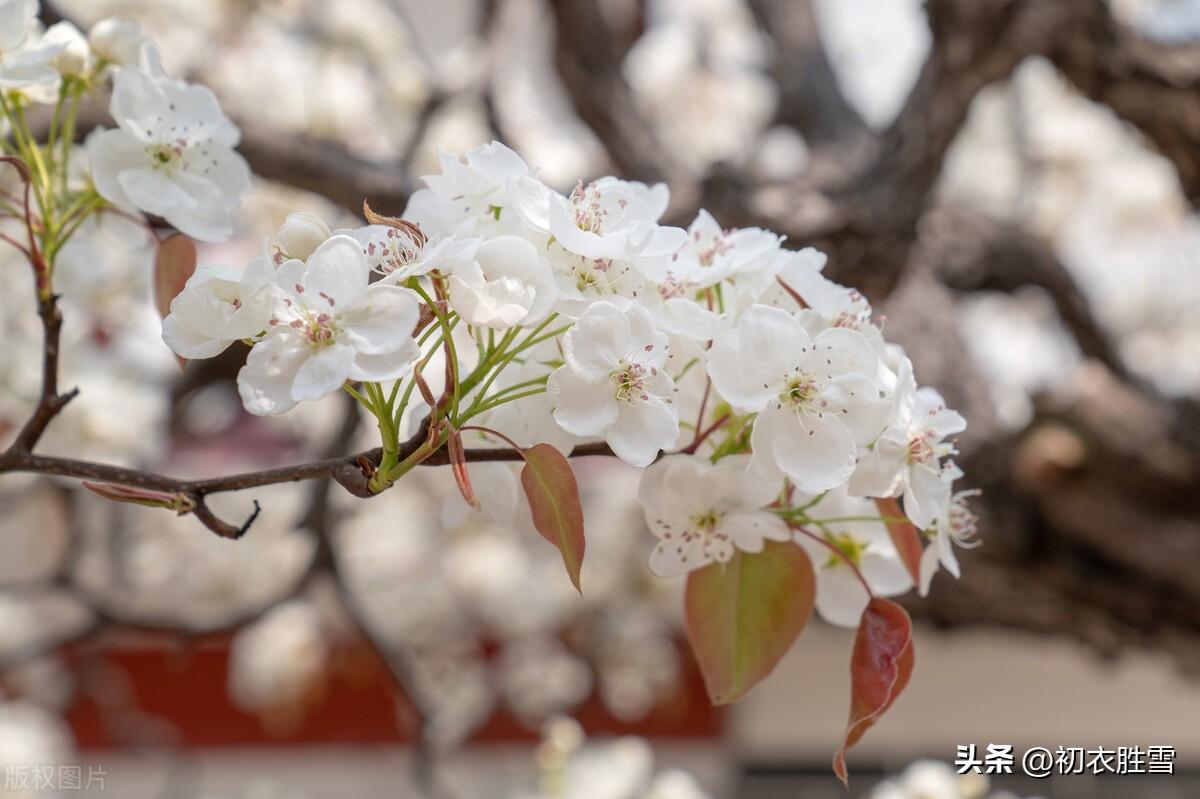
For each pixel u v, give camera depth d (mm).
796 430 662
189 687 3137
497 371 659
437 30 2531
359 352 639
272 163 1234
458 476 644
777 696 2916
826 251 1265
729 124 2348
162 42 1932
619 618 2691
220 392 2164
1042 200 2445
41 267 724
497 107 1626
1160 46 1365
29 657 1518
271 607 1560
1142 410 1534
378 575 2654
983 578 1659
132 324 1533
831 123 1702
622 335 653
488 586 2656
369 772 3232
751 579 702
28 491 1728
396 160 1321
